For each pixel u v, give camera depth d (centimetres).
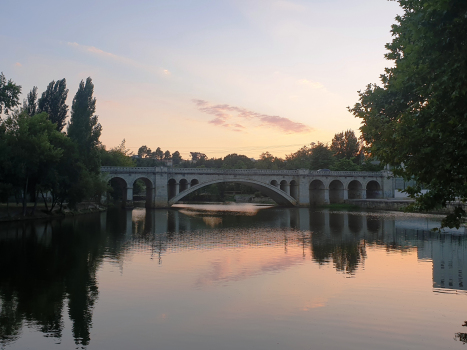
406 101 2156
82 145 7512
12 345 1579
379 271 2809
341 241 4306
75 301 2111
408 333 1705
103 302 2097
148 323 1806
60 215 6919
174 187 10831
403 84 1812
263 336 1670
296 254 3478
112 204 11262
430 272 2783
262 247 3869
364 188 12512
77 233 4797
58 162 6188
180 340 1628
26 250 3569
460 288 2375
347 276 2661
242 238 4544
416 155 1595
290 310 1981
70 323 1808
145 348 1554
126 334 1688
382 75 2364
